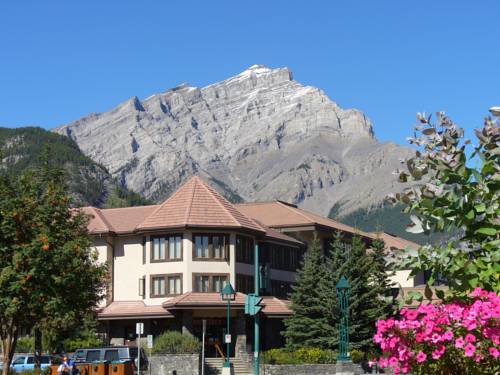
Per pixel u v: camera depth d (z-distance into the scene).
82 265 33.69
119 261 62.66
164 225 59.09
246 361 55.00
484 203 10.48
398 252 10.79
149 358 47.56
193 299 56.16
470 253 10.71
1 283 30.70
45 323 47.53
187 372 50.56
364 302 54.47
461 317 9.53
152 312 57.62
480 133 10.52
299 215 75.06
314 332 55.12
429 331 9.48
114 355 43.19
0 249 31.47
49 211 32.41
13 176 33.88
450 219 10.46
